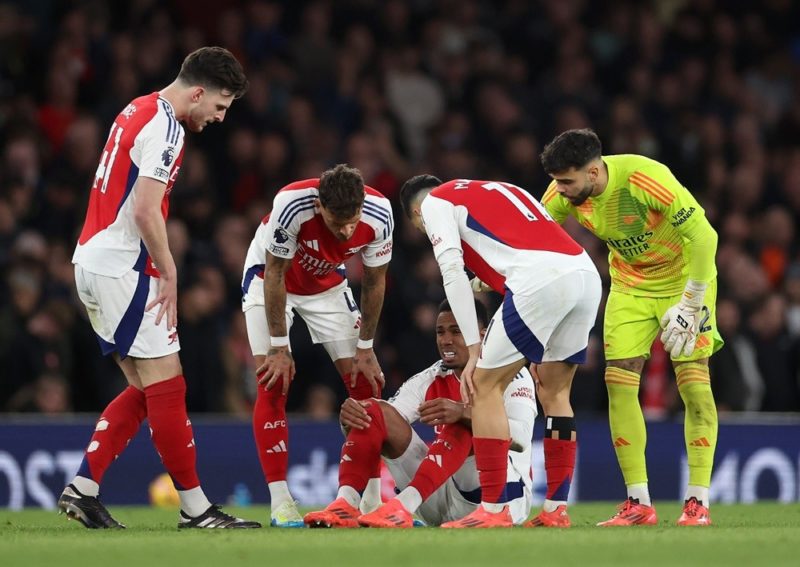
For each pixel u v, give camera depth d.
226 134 46.50
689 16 58.44
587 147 22.44
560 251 21.23
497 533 19.36
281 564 15.48
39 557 16.28
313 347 39.81
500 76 52.38
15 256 37.97
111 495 33.84
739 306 44.25
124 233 21.38
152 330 21.45
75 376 37.97
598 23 57.28
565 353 21.83
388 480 31.72
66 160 42.81
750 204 51.38
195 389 38.31
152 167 21.02
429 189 23.69
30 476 33.06
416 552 16.59
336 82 50.19
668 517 27.89
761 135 55.75
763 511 29.34
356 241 22.61
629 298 23.77
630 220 22.94
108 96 45.50
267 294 22.56
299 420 34.72
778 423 36.38
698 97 55.91
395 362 40.97
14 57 45.78
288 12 53.56
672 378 41.41
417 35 54.41
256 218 43.69
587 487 35.97
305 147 47.00
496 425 21.06
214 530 21.03
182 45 48.09
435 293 42.22
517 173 48.97
